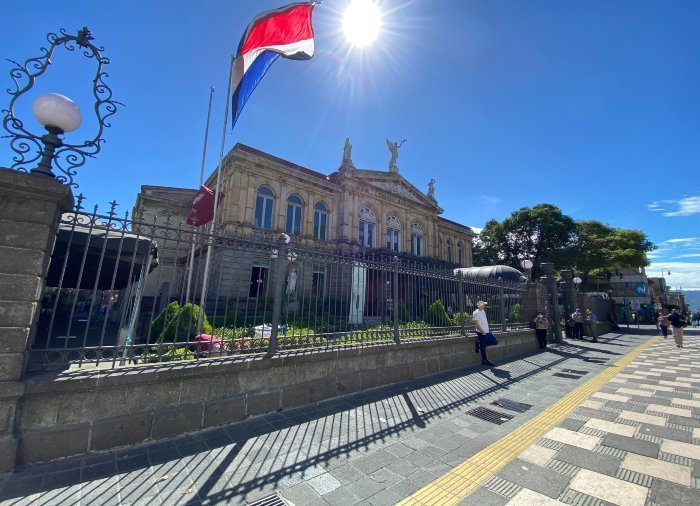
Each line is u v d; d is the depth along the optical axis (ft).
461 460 11.16
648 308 138.82
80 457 10.59
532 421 14.92
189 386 13.08
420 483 9.73
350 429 13.62
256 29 26.22
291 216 74.49
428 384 20.92
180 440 12.19
